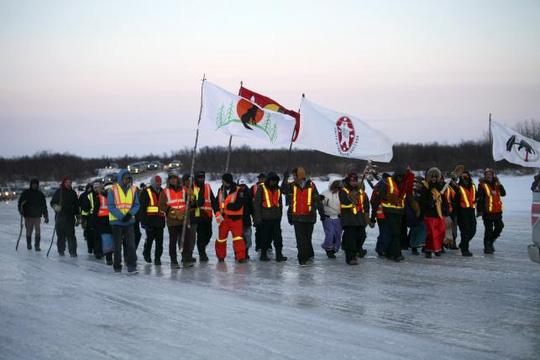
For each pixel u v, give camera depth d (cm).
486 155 7288
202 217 1379
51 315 816
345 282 1089
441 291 995
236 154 8575
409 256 1410
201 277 1167
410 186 1330
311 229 1343
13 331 732
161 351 651
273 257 1452
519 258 1349
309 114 1488
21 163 11400
